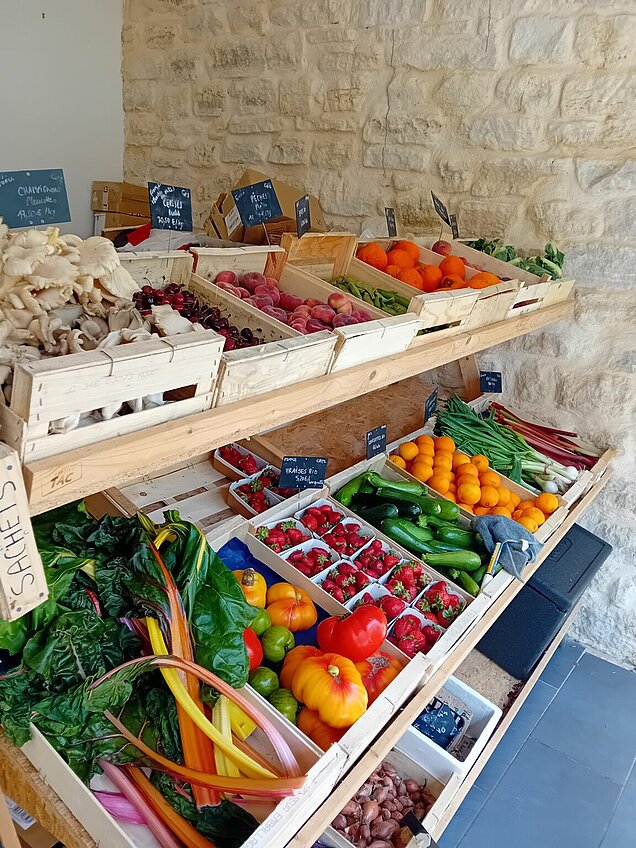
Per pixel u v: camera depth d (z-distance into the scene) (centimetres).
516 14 265
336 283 204
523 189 279
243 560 178
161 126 404
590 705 267
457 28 280
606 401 278
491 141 282
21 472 87
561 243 274
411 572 185
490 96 278
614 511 286
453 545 207
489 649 244
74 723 110
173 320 113
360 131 320
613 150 257
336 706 134
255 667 147
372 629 153
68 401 89
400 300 196
